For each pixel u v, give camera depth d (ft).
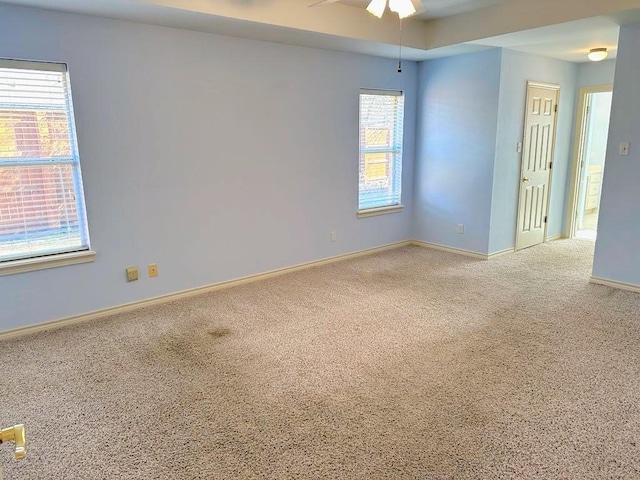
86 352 9.70
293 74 14.26
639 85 12.20
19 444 3.28
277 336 10.37
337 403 7.68
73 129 10.73
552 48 15.40
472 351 9.51
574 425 7.02
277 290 13.64
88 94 10.69
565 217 20.39
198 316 11.65
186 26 11.49
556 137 18.72
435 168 18.20
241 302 12.64
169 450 6.59
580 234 21.29
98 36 10.62
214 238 13.44
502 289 13.50
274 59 13.73
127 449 6.63
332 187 16.16
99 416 7.43
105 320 11.47
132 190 11.71
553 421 7.12
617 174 13.00
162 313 11.89
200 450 6.57
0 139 9.95
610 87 18.12
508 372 8.63
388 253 18.10
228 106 13.00
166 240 12.53
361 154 17.11
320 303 12.50
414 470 6.11
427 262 16.63
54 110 10.48
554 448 6.51
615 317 11.24
